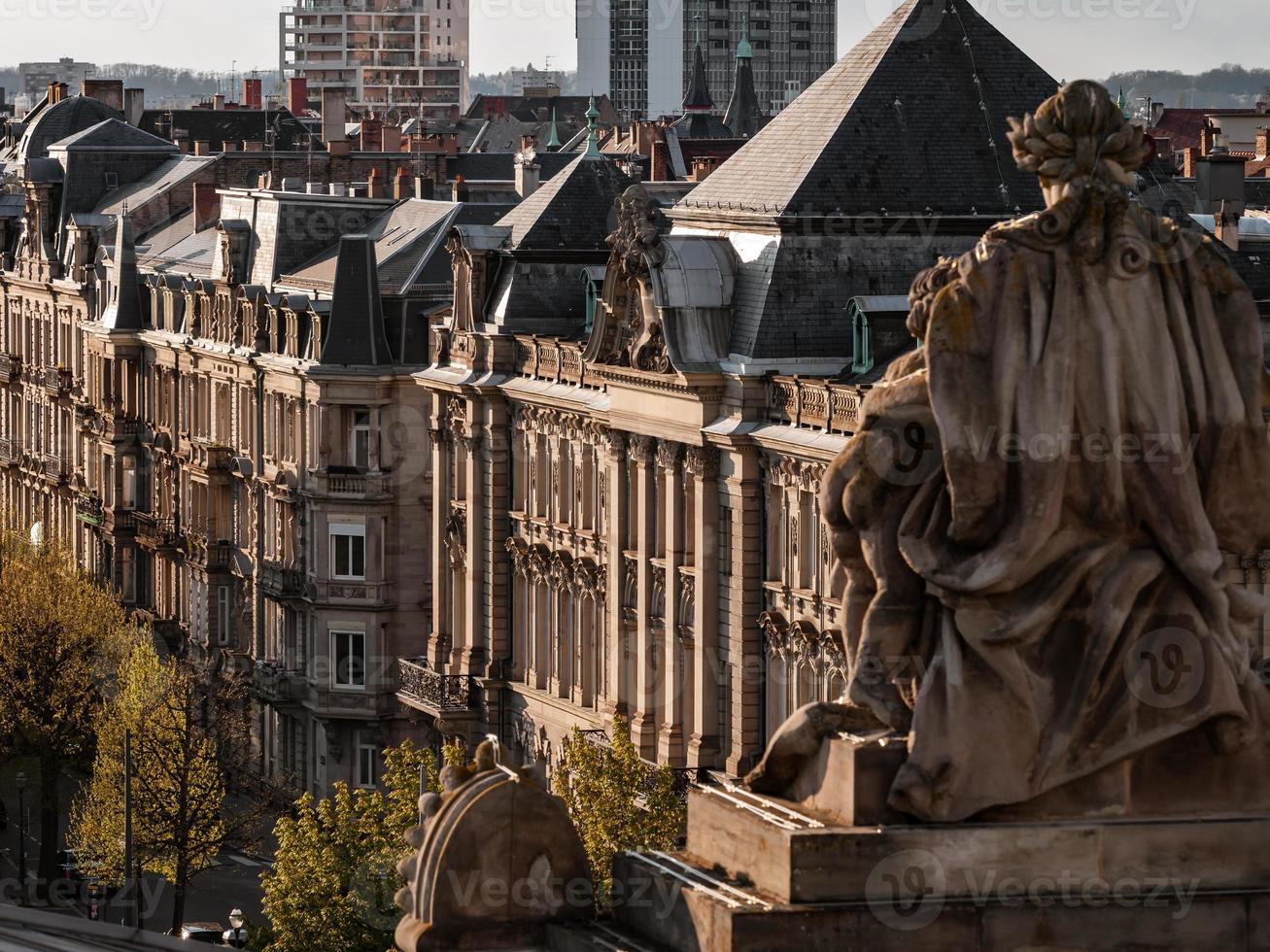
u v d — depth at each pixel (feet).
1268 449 82.79
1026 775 81.10
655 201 513.86
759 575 465.88
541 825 83.87
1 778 565.94
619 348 501.97
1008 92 463.42
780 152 467.93
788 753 83.41
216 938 500.74
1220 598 81.82
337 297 623.77
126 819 483.10
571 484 542.16
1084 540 81.87
